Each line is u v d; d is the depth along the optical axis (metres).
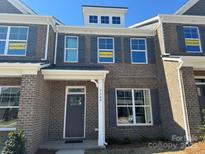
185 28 11.67
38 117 8.52
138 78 11.66
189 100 8.79
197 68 9.41
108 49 12.02
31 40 10.56
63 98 10.84
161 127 11.00
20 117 7.70
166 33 11.26
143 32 12.43
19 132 6.73
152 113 11.19
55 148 8.33
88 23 15.12
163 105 10.95
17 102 9.70
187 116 8.57
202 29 11.80
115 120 10.85
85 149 8.21
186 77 9.05
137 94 11.53
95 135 10.50
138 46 12.29
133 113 11.16
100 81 9.55
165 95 10.69
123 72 11.67
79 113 10.83
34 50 10.42
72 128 10.59
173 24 11.55
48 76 9.35
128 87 11.45
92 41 12.07
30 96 7.96
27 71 8.21
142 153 7.50
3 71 8.24
